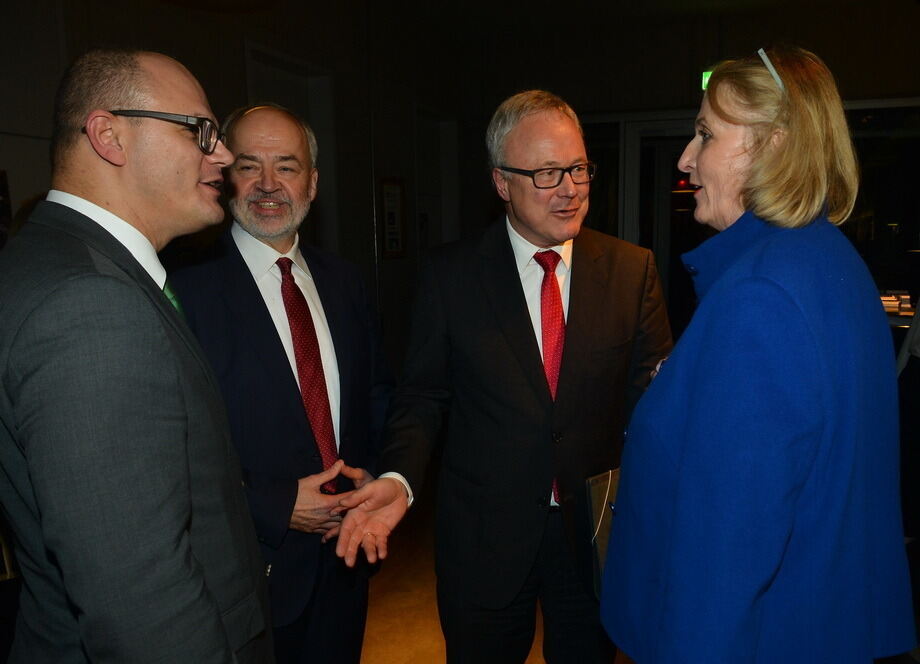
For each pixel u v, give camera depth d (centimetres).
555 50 515
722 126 86
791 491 74
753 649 75
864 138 466
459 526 147
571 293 144
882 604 86
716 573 75
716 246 89
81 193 88
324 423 144
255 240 146
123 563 69
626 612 95
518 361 141
